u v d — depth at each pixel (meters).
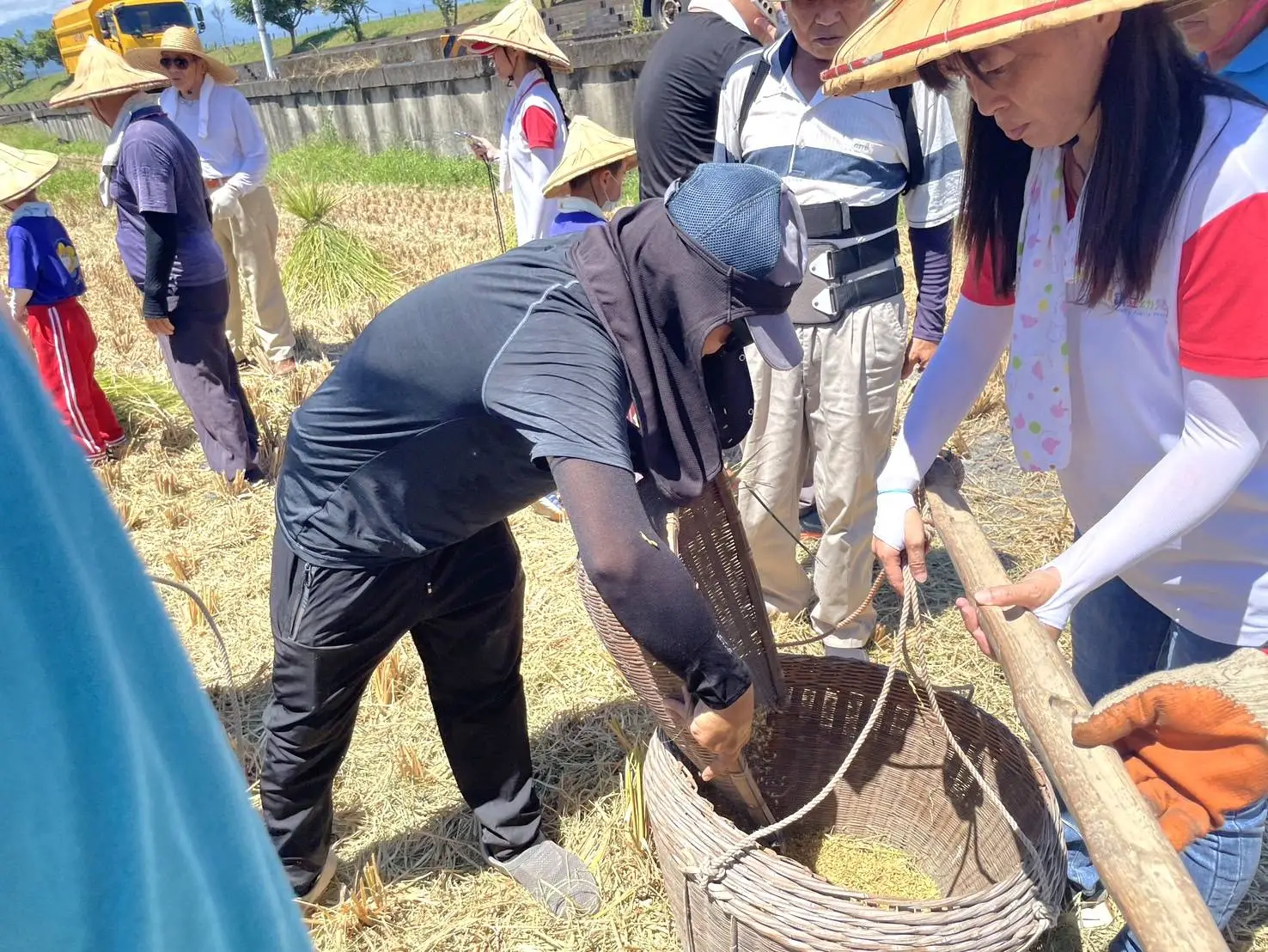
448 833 2.92
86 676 0.52
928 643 3.57
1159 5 1.33
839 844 2.85
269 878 0.69
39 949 0.52
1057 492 4.43
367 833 2.94
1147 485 1.57
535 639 3.76
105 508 0.57
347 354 1.98
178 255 4.69
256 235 6.57
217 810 0.64
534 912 2.65
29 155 5.18
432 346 1.78
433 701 2.56
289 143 21.97
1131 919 1.20
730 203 1.57
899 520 2.10
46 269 5.20
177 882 0.59
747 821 2.69
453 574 2.28
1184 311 1.46
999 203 1.83
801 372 3.11
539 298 1.68
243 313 7.73
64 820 0.51
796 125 2.94
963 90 8.29
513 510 2.09
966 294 2.04
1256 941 2.36
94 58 4.59
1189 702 1.40
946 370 2.08
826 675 2.77
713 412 1.89
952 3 1.40
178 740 0.61
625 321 1.63
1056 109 1.46
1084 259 1.54
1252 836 1.89
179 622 4.07
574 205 4.14
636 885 2.68
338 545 2.05
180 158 4.57
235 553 4.59
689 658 1.65
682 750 2.27
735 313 1.60
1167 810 1.46
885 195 2.97
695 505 2.37
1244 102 1.38
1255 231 1.34
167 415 6.07
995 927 1.82
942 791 2.63
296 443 2.06
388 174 15.53
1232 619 1.74
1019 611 1.65
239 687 3.63
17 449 0.50
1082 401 1.77
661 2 12.15
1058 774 1.42
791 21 2.79
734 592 2.57
